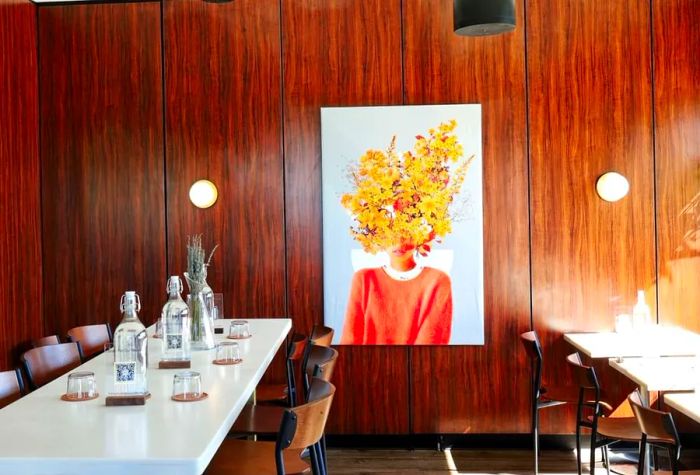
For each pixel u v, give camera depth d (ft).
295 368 17.99
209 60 17.97
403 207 17.58
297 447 8.36
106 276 18.15
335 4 17.76
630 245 17.39
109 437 7.10
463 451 17.56
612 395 17.46
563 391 16.22
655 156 17.38
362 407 17.78
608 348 15.03
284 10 17.85
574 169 17.44
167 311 10.83
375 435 17.83
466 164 17.48
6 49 16.62
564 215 17.46
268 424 12.30
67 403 8.58
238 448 10.92
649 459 13.79
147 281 18.08
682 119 17.33
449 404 17.69
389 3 17.69
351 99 17.72
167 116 18.02
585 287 17.43
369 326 17.65
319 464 11.22
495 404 17.61
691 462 16.69
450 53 17.58
